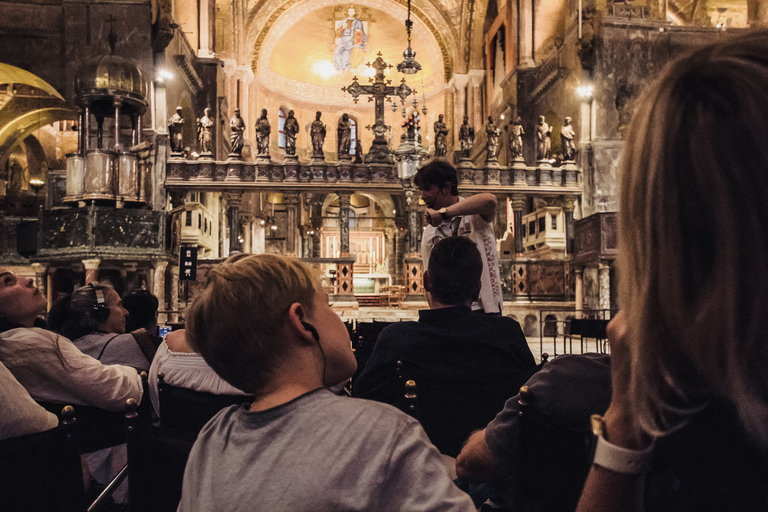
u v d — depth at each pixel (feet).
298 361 3.38
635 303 2.14
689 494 2.19
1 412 6.14
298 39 113.19
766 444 1.96
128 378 8.58
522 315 56.29
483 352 8.11
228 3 91.09
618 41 59.47
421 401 7.91
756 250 1.85
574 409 3.96
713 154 1.92
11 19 54.70
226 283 3.38
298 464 2.92
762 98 1.89
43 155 87.30
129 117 52.90
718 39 2.20
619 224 2.30
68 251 47.34
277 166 55.36
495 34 96.17
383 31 115.03
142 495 4.75
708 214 1.94
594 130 59.31
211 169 54.44
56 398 8.09
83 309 11.14
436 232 12.57
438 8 105.70
